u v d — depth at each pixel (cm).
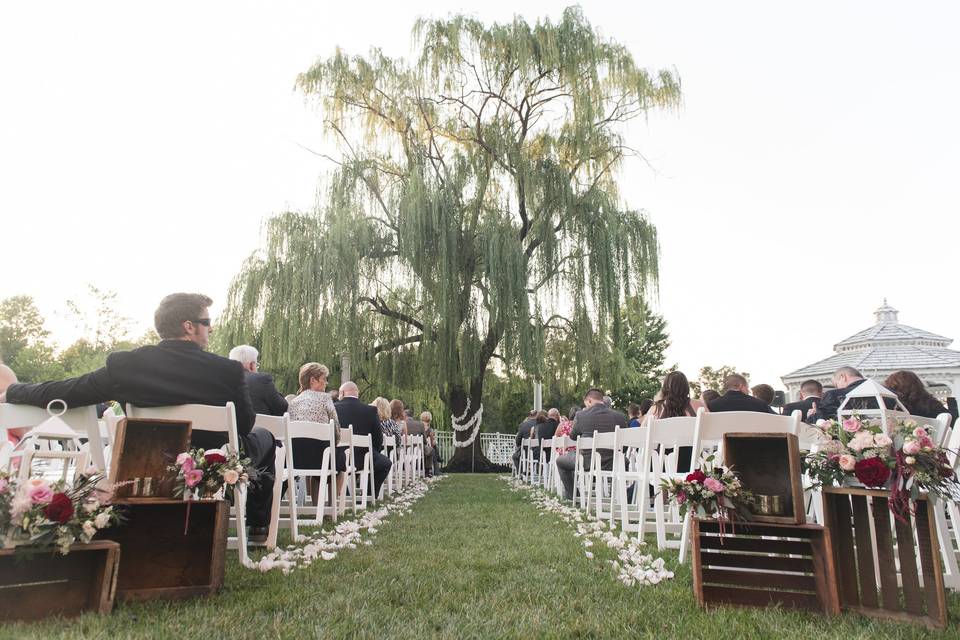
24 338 4772
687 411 527
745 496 283
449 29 1680
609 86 1752
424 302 1616
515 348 1588
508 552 397
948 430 337
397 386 1809
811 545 283
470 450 1917
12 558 236
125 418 286
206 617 235
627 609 259
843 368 568
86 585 248
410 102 1758
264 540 431
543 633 221
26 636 205
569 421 1027
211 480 281
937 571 253
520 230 1764
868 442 273
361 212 1620
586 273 1627
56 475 379
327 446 588
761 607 275
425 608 255
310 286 1545
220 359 346
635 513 604
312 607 252
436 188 1627
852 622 250
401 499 813
